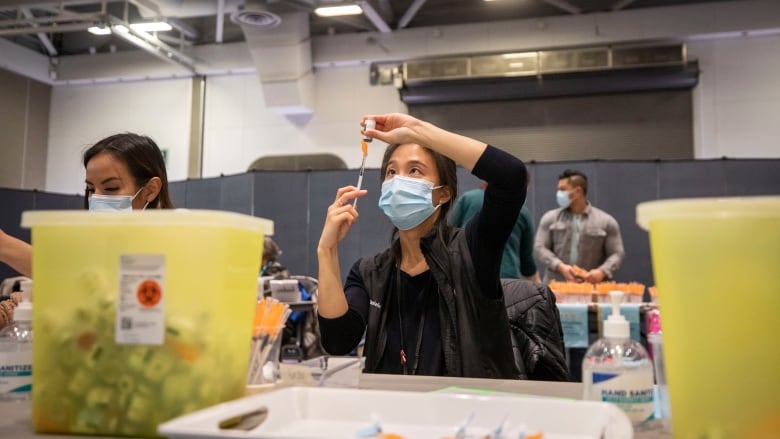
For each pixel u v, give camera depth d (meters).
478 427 0.65
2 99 7.80
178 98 8.12
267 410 0.64
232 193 7.02
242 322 0.69
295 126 7.73
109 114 8.35
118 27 6.62
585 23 6.78
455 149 1.25
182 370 0.61
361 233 6.65
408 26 7.43
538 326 1.54
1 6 6.37
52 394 0.64
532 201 6.39
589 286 3.22
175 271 0.62
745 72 6.59
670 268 0.57
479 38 7.05
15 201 7.06
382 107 7.46
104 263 0.64
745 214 0.54
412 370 1.40
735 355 0.53
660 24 6.61
